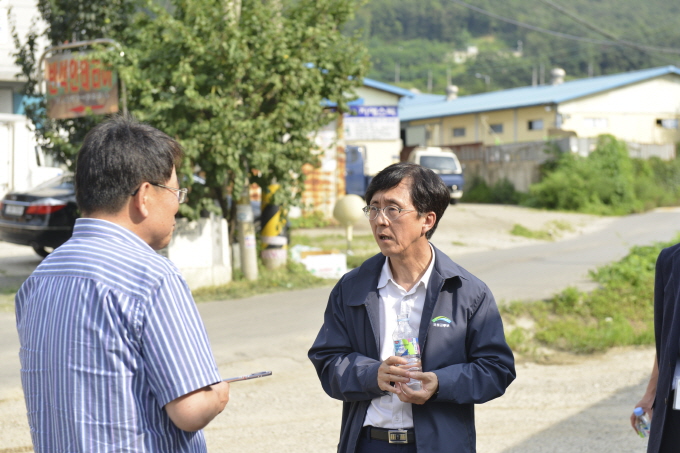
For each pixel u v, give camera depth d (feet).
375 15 402.93
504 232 60.03
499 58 307.78
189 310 6.59
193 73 31.19
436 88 280.31
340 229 59.00
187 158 29.89
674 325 9.02
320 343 9.23
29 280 6.91
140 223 6.89
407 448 8.58
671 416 9.00
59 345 6.34
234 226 35.47
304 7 34.24
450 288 8.89
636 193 90.43
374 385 8.41
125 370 6.26
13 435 15.78
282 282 34.17
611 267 35.60
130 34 33.47
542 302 28.78
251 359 22.26
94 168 6.69
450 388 8.24
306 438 16.11
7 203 37.35
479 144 109.09
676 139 114.01
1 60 52.60
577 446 15.69
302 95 33.35
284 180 33.24
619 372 21.66
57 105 33.40
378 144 79.61
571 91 112.78
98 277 6.37
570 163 90.33
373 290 9.07
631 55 265.34
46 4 37.19
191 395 6.37
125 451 6.24
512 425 17.08
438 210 9.09
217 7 31.27
